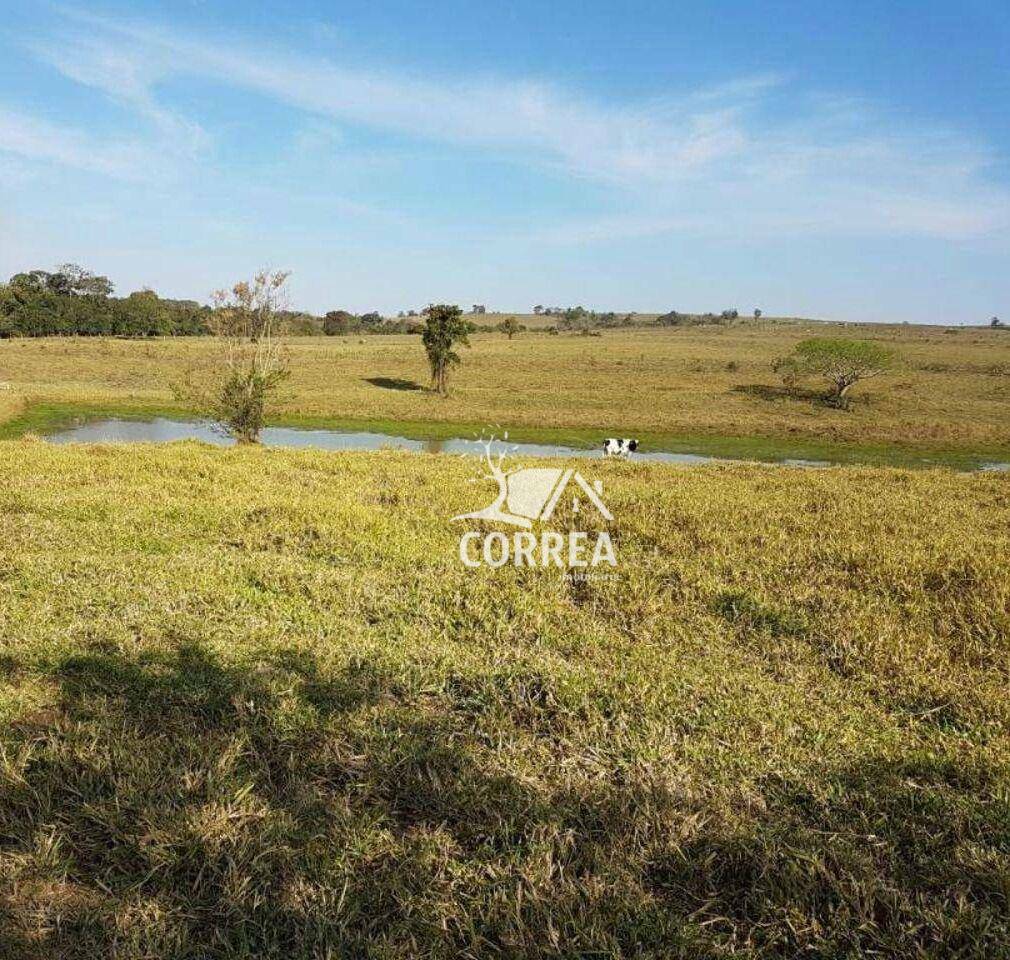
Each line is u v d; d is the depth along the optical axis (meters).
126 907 2.87
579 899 2.94
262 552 8.09
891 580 7.46
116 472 12.59
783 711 4.56
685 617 6.37
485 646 5.59
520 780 3.75
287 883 3.00
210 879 3.04
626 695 4.72
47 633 5.34
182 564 7.31
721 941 2.83
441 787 3.69
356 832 3.30
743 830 3.34
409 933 2.80
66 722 4.07
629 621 6.34
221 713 4.31
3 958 2.64
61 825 3.33
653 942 2.78
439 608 6.32
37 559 7.20
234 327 24.92
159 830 3.22
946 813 3.54
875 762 4.00
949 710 4.77
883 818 3.48
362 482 12.88
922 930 2.89
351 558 8.01
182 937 2.74
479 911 2.91
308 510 9.80
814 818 3.54
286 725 4.19
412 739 4.13
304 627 5.76
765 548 8.71
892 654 5.53
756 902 3.00
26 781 3.58
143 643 5.27
